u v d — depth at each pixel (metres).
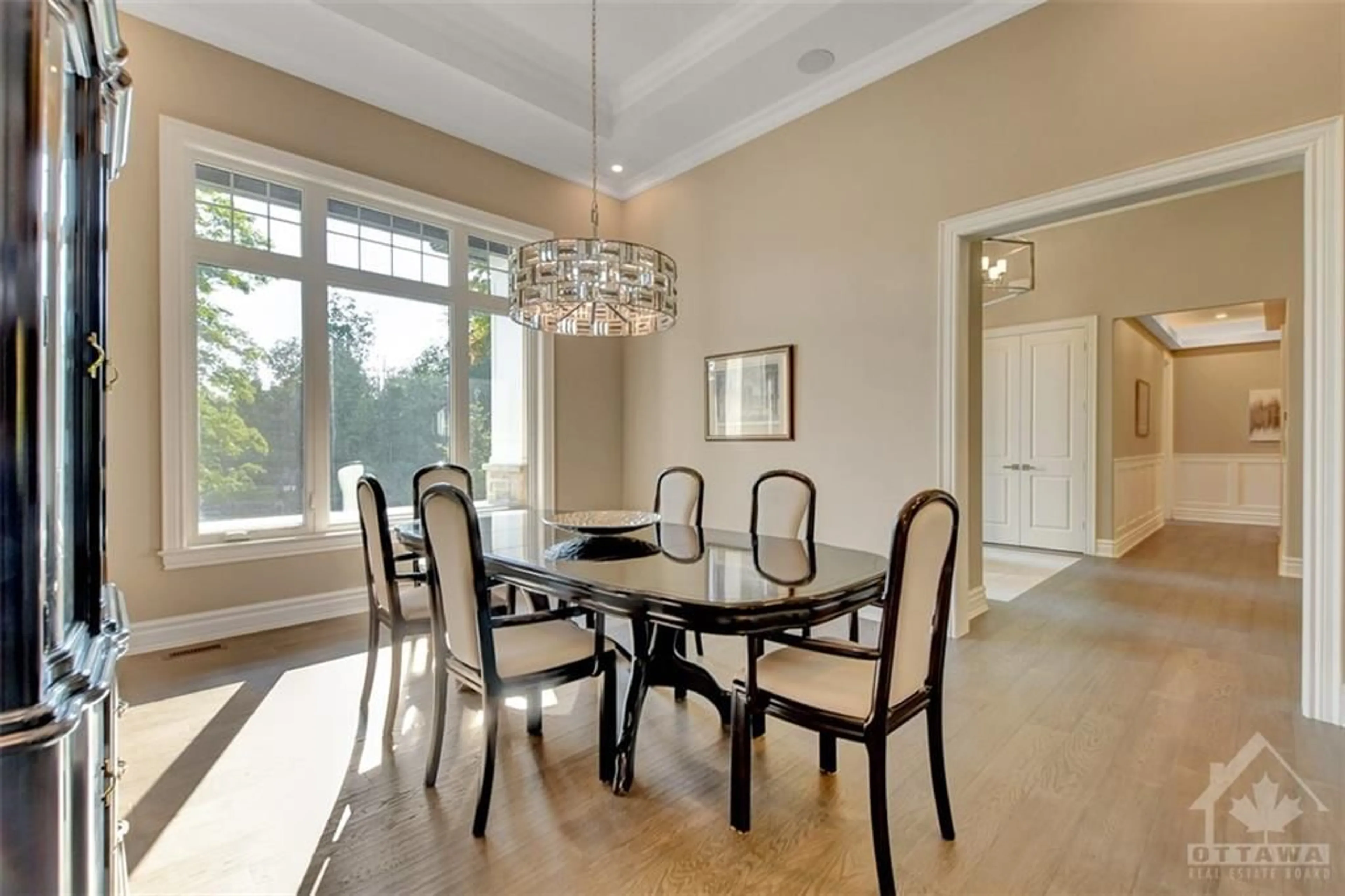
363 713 2.42
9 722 0.82
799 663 1.87
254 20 3.22
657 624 2.19
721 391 4.69
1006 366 6.54
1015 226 3.23
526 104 4.00
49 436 0.96
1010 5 3.11
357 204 3.97
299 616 3.68
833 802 1.87
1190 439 8.45
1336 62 2.31
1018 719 2.39
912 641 1.58
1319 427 2.33
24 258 0.84
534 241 4.89
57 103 0.96
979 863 1.59
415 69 3.63
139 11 3.11
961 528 3.42
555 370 5.08
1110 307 5.87
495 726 1.76
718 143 4.55
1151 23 2.73
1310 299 2.35
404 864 1.60
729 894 1.49
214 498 3.41
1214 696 2.59
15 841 0.84
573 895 1.49
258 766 2.08
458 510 1.77
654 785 1.97
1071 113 2.95
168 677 2.83
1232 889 1.49
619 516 2.98
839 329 3.93
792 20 3.34
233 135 3.41
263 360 3.58
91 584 1.16
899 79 3.59
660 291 3.05
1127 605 4.05
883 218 3.69
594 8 3.45
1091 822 1.75
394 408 4.17
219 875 1.56
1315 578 2.36
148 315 3.16
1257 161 2.47
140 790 1.94
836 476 3.95
